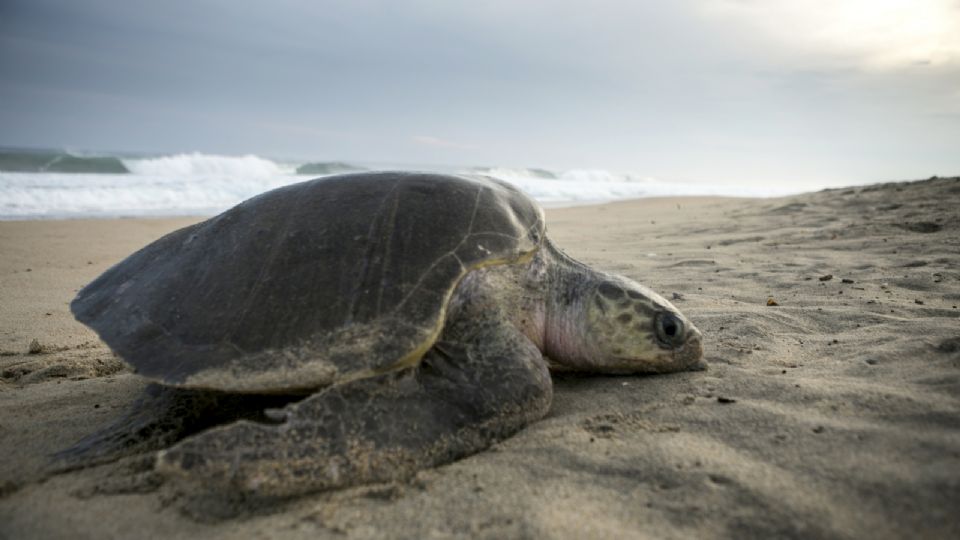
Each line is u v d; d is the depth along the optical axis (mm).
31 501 443
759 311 865
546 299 667
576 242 1800
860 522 357
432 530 385
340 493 432
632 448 473
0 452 531
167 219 2541
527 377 530
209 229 635
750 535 359
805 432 470
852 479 396
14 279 1351
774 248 1446
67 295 1229
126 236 2018
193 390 586
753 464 432
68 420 607
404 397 491
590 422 526
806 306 901
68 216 2600
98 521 414
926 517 354
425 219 576
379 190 606
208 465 419
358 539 381
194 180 4004
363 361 491
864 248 1339
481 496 420
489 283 592
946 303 860
